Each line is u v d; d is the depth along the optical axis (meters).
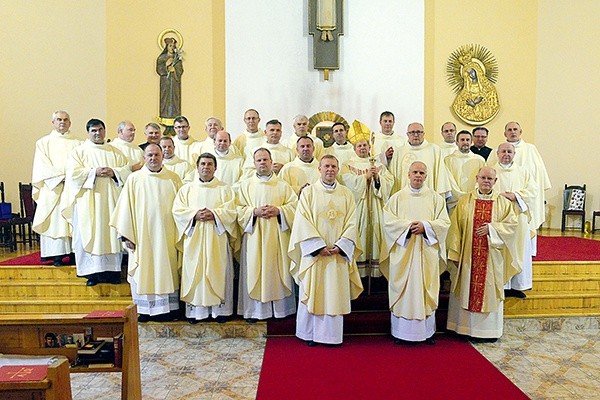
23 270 6.84
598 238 9.66
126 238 6.02
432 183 6.68
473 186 6.85
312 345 5.70
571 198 10.81
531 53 11.16
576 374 4.92
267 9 10.77
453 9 11.03
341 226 5.67
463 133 6.99
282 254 6.04
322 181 5.79
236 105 10.79
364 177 6.54
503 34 11.11
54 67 10.49
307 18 10.80
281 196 6.16
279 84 10.80
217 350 5.62
